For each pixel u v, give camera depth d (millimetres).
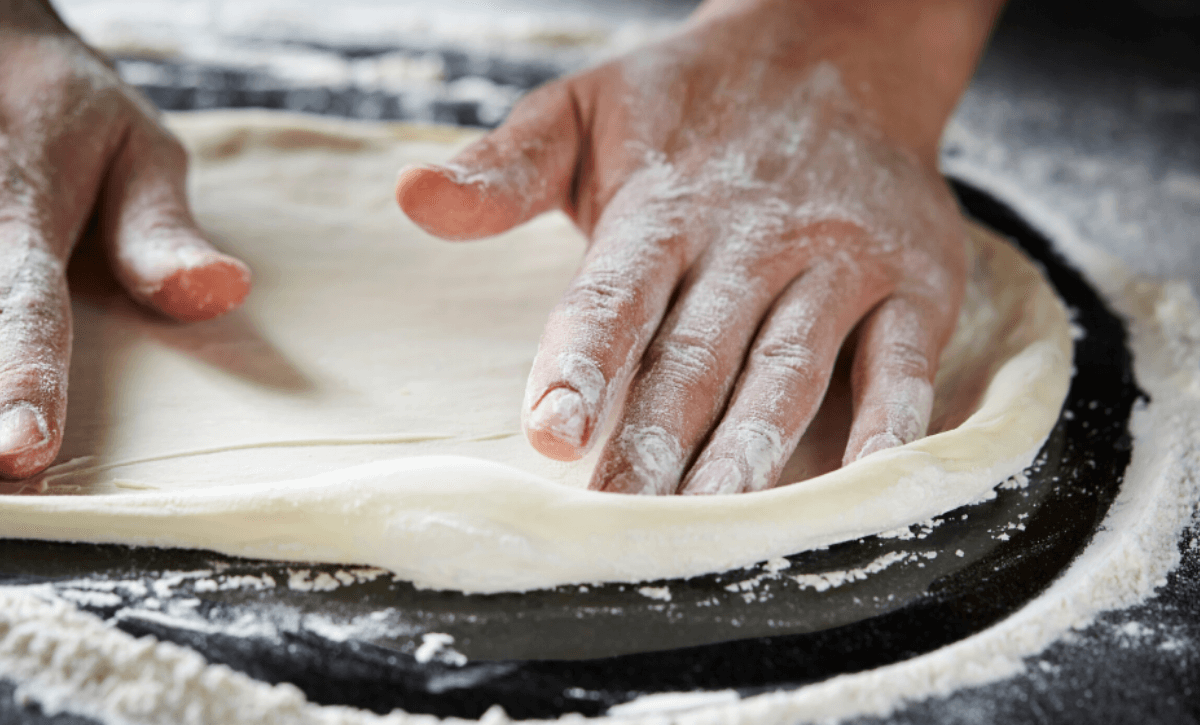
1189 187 1947
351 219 1456
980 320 1243
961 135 2195
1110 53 2969
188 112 1903
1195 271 1576
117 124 1197
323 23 2635
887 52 1305
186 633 720
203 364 1042
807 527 800
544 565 756
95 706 624
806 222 1048
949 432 913
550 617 750
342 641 722
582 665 712
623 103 1146
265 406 975
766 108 1168
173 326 1107
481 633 734
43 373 872
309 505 782
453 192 942
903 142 1227
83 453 889
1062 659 727
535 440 774
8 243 990
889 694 677
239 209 1441
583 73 1190
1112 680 708
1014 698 687
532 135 1082
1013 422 950
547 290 1271
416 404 992
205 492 804
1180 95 2568
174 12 2629
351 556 781
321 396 998
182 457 892
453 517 758
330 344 1104
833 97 1206
